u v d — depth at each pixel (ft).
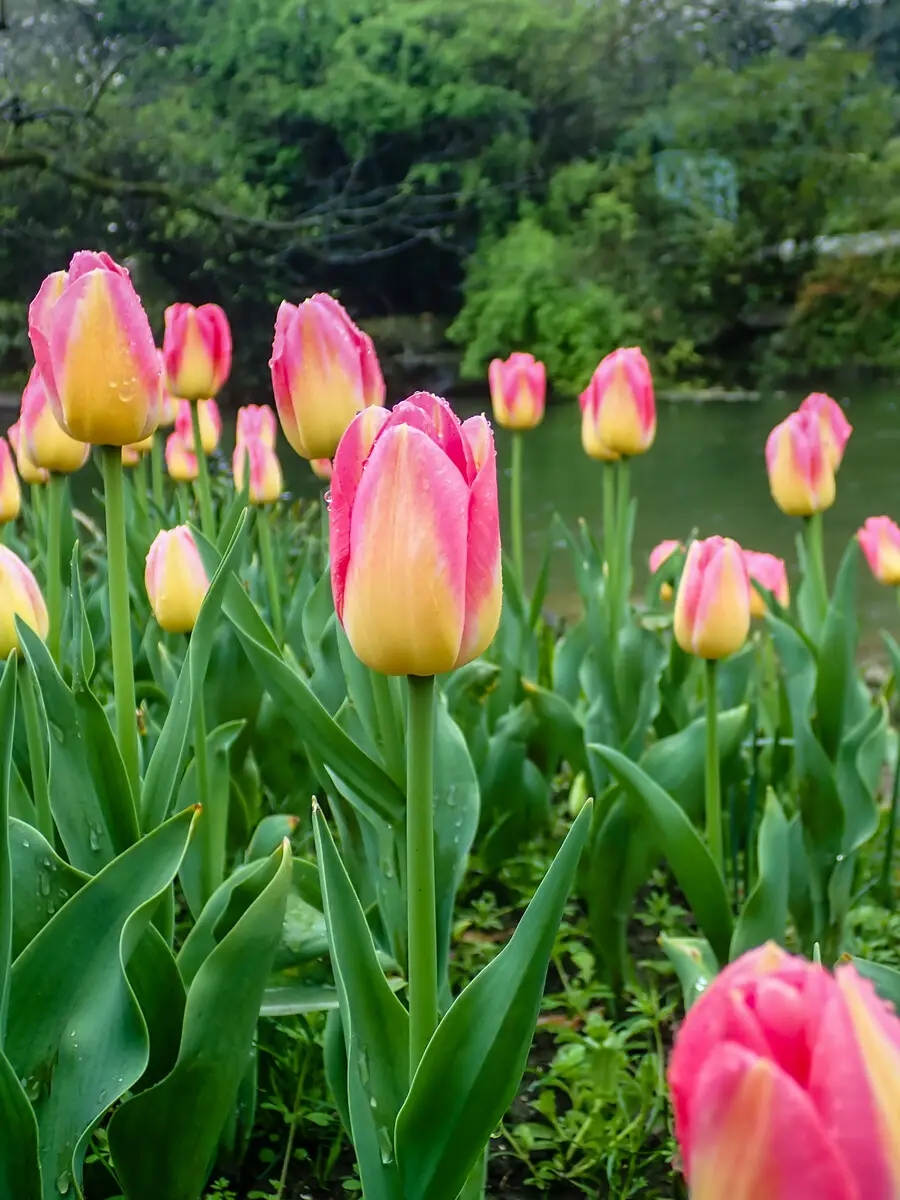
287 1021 7.29
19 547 12.11
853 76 97.66
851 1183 1.76
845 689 8.91
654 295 90.99
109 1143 4.99
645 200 94.73
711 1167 1.84
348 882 4.22
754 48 109.60
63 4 52.29
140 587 10.96
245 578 10.77
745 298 94.99
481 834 10.64
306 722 5.21
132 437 4.95
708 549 7.02
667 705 10.93
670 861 7.06
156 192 48.91
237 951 4.82
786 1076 1.78
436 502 3.34
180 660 9.00
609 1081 7.30
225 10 79.10
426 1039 4.06
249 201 59.93
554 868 3.93
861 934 9.73
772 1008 1.91
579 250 89.71
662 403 86.22
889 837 10.02
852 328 91.09
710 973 7.00
